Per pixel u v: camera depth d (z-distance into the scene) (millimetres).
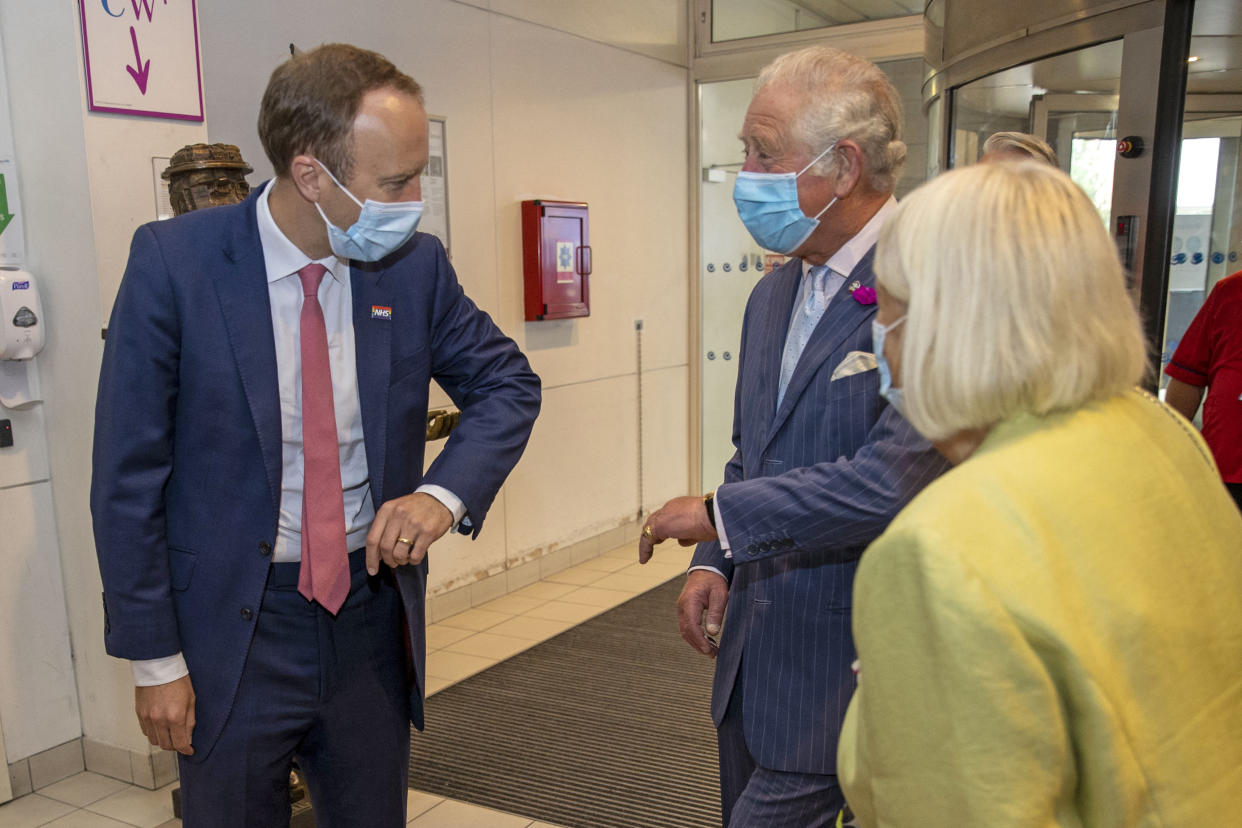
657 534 1354
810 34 4980
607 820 2479
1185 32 2217
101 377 1335
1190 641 713
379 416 1449
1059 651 646
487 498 1488
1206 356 2736
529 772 2730
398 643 1552
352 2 3385
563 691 3291
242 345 1341
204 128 2646
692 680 3379
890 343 837
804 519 1219
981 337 724
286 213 1346
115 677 2648
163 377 1322
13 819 2488
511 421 1557
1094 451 732
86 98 2375
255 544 1372
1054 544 677
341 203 1296
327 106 1243
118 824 2465
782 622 1361
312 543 1385
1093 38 2369
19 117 2492
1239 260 2754
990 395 730
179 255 1332
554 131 4336
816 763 1318
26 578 2615
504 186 4094
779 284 1545
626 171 4832
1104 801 662
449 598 4047
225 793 1417
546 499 4543
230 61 3023
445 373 1632
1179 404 2842
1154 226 2303
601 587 4445
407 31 3592
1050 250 720
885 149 1302
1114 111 2400
